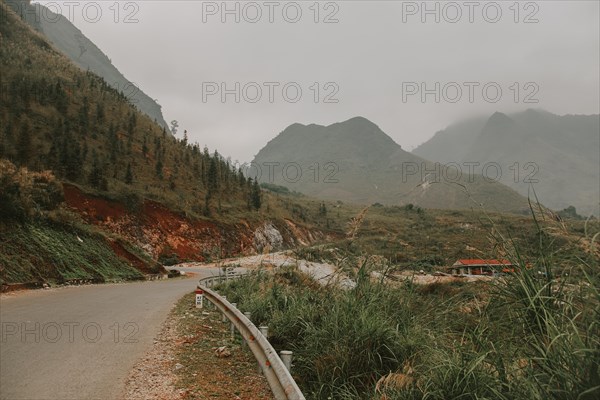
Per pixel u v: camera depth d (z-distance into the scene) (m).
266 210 117.25
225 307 10.31
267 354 5.38
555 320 3.33
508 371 3.59
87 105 108.62
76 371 5.83
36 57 133.50
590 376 2.85
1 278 15.81
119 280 26.38
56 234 24.53
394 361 5.66
